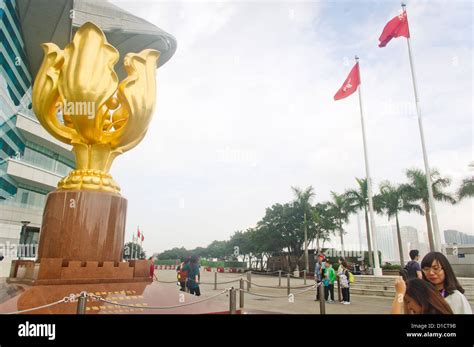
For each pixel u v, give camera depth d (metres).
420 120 17.72
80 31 7.32
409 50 18.12
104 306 5.27
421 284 3.11
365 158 21.34
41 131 29.84
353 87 21.83
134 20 31.41
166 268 46.31
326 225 34.53
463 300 3.33
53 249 6.43
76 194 6.72
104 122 7.77
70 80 7.01
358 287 17.27
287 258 39.94
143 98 7.52
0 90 23.89
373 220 20.80
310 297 14.65
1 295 5.35
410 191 28.53
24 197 29.75
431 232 27.98
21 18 26.62
